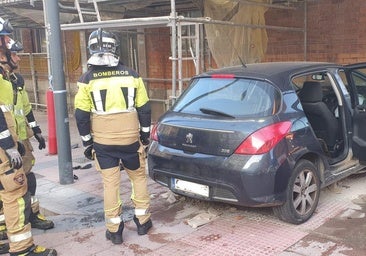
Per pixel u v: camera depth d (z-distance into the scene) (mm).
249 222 4703
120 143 4219
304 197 4551
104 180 4328
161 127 4867
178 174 4598
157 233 4594
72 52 13320
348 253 3938
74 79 13469
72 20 10047
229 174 4188
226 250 4137
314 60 8500
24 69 15477
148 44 11414
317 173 4695
